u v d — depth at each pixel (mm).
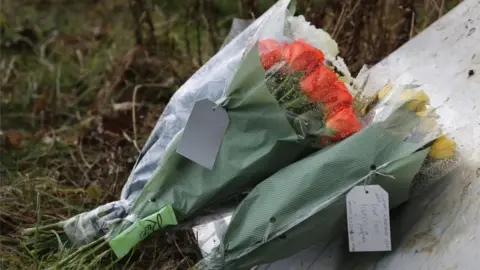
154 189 1353
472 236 1133
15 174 2078
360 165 1188
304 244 1228
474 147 1271
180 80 2393
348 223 1187
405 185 1204
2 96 2545
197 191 1310
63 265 1451
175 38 2611
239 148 1271
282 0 1460
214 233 1409
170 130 1462
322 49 1424
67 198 1868
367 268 1239
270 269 1320
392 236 1261
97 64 2639
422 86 1479
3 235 1761
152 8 2664
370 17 2191
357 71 2121
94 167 2080
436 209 1233
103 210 1460
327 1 2225
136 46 2518
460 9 1654
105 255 1465
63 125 2357
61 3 3068
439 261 1146
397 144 1197
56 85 2568
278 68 1296
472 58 1485
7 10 3021
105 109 2350
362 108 1355
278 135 1253
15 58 2746
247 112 1263
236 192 1324
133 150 2092
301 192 1203
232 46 1496
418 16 2242
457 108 1376
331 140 1267
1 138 2225
